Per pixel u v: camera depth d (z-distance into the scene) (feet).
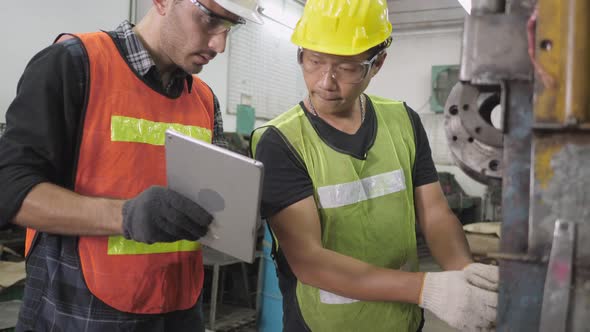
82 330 3.54
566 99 1.81
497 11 2.05
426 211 4.38
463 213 25.35
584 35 1.77
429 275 3.44
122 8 14.32
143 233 3.00
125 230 3.08
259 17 3.75
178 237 3.10
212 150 2.91
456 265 3.96
